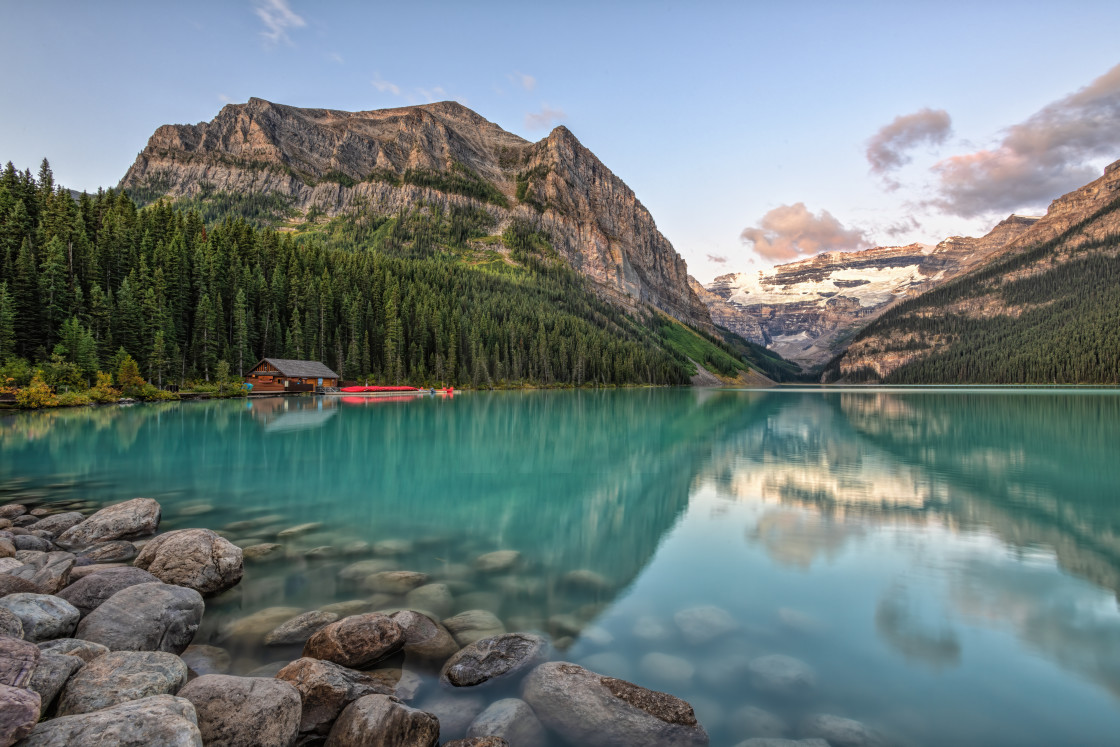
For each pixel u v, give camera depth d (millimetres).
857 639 9820
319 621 9922
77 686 6652
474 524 17641
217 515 18266
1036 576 12992
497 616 10648
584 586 12336
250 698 6691
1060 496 21641
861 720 7434
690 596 11773
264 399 77375
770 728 7242
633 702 7410
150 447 32406
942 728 7277
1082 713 7648
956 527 17359
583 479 25266
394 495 21703
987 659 9117
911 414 61969
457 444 36500
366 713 6719
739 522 18047
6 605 8359
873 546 15352
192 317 84812
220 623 10141
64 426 40562
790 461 30297
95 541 14469
